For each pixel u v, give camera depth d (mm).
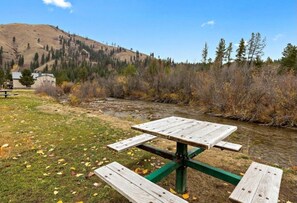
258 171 2230
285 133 8672
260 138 7609
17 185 2646
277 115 10414
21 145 4090
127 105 17953
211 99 14109
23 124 5859
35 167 3158
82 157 3600
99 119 7066
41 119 6629
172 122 3244
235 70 15656
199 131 2686
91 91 25078
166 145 4398
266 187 1886
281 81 11578
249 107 11641
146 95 23953
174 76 22891
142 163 3432
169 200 1715
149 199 1729
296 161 4918
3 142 4234
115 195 2492
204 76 18984
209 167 2516
